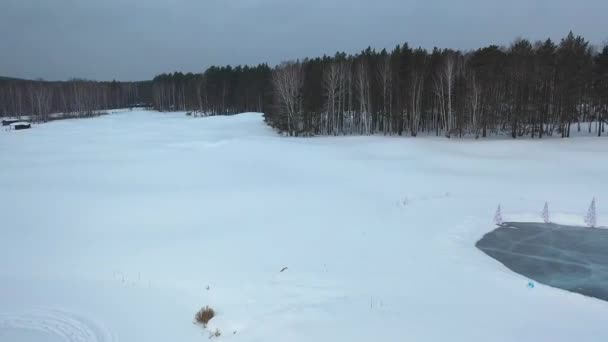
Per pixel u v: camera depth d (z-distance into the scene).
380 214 17.19
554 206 18.11
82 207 19.28
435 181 23.80
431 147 36.22
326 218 16.59
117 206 19.31
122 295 10.58
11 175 27.62
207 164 30.17
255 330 8.34
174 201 19.94
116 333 8.80
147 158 33.91
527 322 8.12
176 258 12.86
